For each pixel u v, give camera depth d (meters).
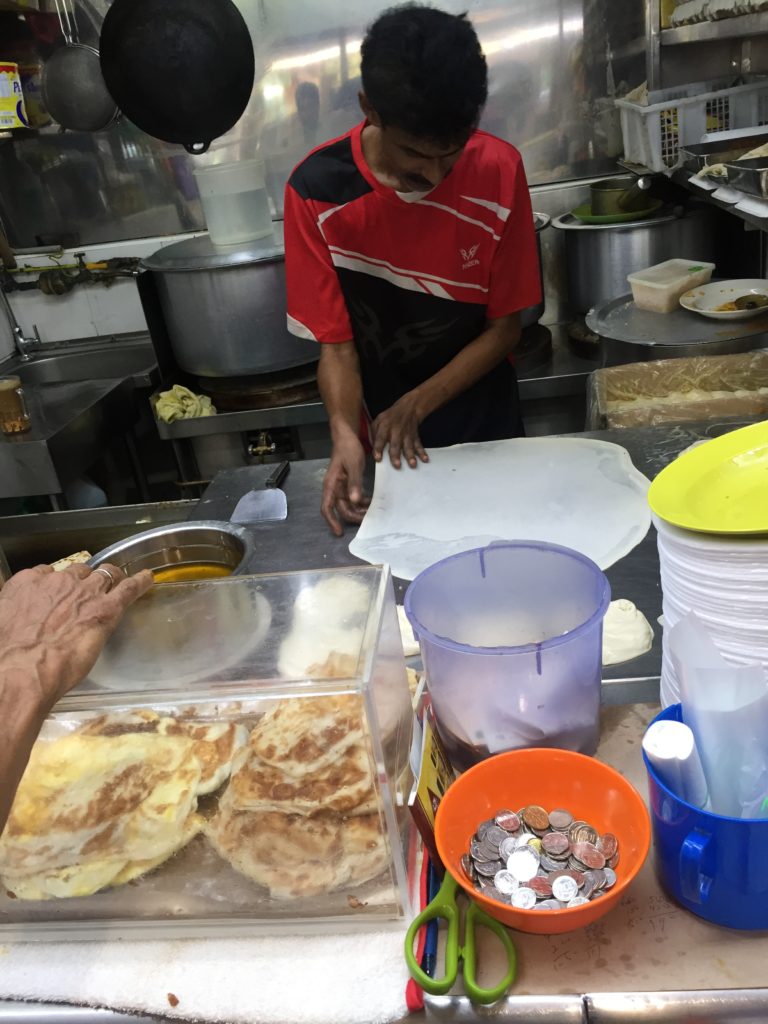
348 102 2.71
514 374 1.89
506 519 1.34
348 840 0.61
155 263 2.34
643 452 1.50
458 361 1.71
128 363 2.95
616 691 0.88
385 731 0.63
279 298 2.32
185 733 0.66
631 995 0.54
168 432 2.48
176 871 0.64
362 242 1.61
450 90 1.10
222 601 0.76
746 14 1.82
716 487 0.72
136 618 0.75
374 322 1.74
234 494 1.55
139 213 2.89
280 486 1.57
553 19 2.57
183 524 1.33
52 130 2.76
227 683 0.65
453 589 0.83
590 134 2.73
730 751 0.59
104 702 0.66
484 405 1.80
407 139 1.18
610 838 0.62
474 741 0.74
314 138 2.78
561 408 2.52
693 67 2.44
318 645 0.67
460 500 1.42
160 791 0.64
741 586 0.64
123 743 0.66
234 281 2.26
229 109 1.81
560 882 0.59
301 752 0.62
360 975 0.58
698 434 1.54
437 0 2.57
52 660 0.61
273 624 0.72
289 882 0.62
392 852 0.60
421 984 0.54
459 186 1.53
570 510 1.33
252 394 2.48
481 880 0.61
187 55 1.70
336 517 1.41
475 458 1.56
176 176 2.83
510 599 0.84
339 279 1.67
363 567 0.79
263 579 0.79
